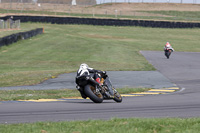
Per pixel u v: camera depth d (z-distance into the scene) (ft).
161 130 75.77
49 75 238.07
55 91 167.43
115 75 249.14
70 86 191.42
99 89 124.06
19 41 561.02
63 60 386.93
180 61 376.48
